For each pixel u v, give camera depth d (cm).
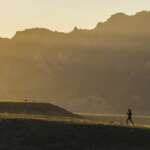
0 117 15038
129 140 12006
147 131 12888
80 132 12462
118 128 13088
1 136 12188
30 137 12081
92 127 13038
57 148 11412
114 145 11606
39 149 11325
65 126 13112
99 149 11300
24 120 13925
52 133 12356
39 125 13188
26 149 11312
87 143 11725
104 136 12238
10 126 13025
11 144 11625
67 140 11900
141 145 11694
